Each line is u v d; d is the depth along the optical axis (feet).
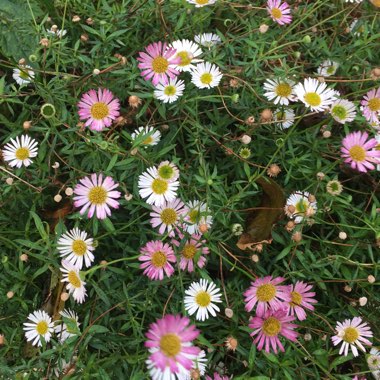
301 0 1.06
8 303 0.86
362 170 0.84
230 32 1.03
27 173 0.87
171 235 0.82
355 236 0.88
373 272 0.89
